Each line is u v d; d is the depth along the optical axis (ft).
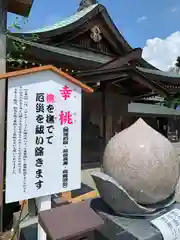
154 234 6.31
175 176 7.08
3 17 10.35
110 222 7.04
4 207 10.91
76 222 5.89
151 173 6.61
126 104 29.40
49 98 7.46
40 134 7.30
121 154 6.95
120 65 19.70
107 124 25.50
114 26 28.53
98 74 18.94
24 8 10.91
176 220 6.89
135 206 6.81
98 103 28.04
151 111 60.29
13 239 9.23
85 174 19.90
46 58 20.10
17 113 6.98
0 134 9.43
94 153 27.20
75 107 7.97
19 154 6.98
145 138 7.07
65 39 25.61
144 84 21.30
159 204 7.36
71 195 12.46
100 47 29.94
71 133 7.86
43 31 22.82
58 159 7.57
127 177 6.73
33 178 7.15
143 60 31.78
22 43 13.00
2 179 9.16
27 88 7.14
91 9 26.91
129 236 6.35
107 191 6.99
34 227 8.92
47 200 7.55
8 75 6.79
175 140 70.90
